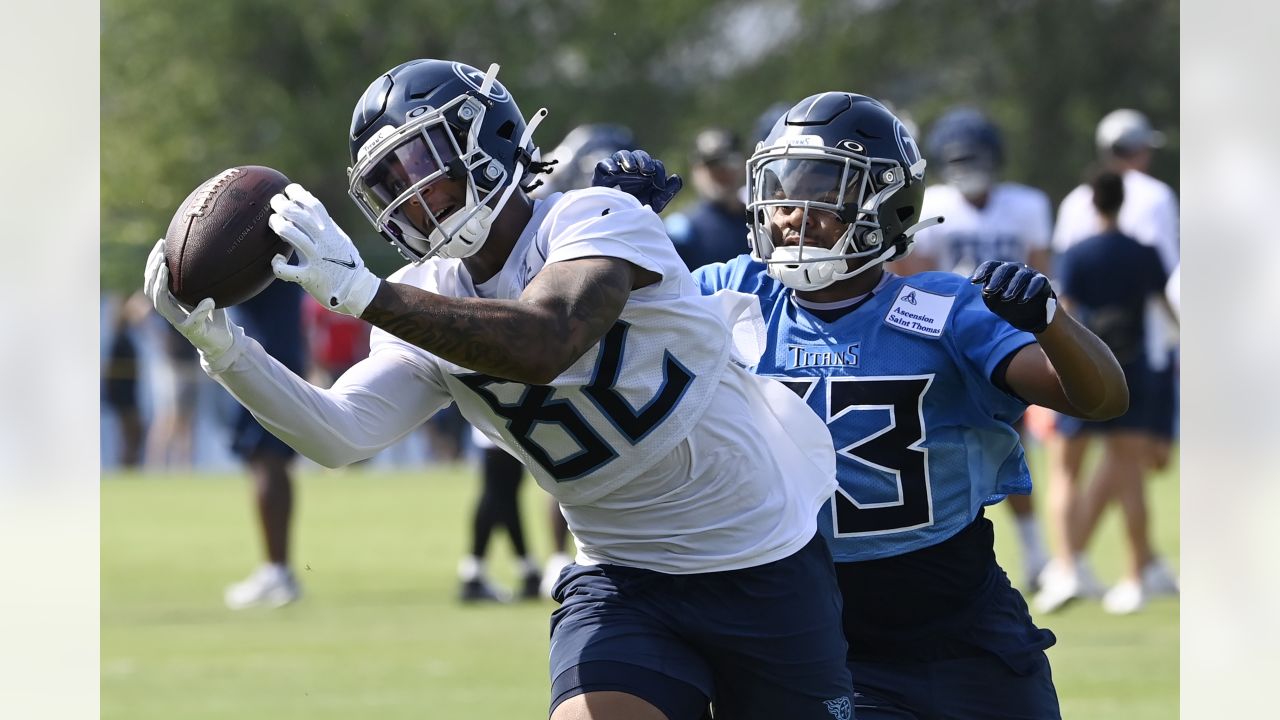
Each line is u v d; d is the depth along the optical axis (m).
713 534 10.91
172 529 38.50
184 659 21.69
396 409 11.04
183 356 55.75
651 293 10.49
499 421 10.87
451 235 10.22
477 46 105.50
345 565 31.95
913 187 12.02
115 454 55.69
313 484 51.50
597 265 9.91
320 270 9.15
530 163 10.52
